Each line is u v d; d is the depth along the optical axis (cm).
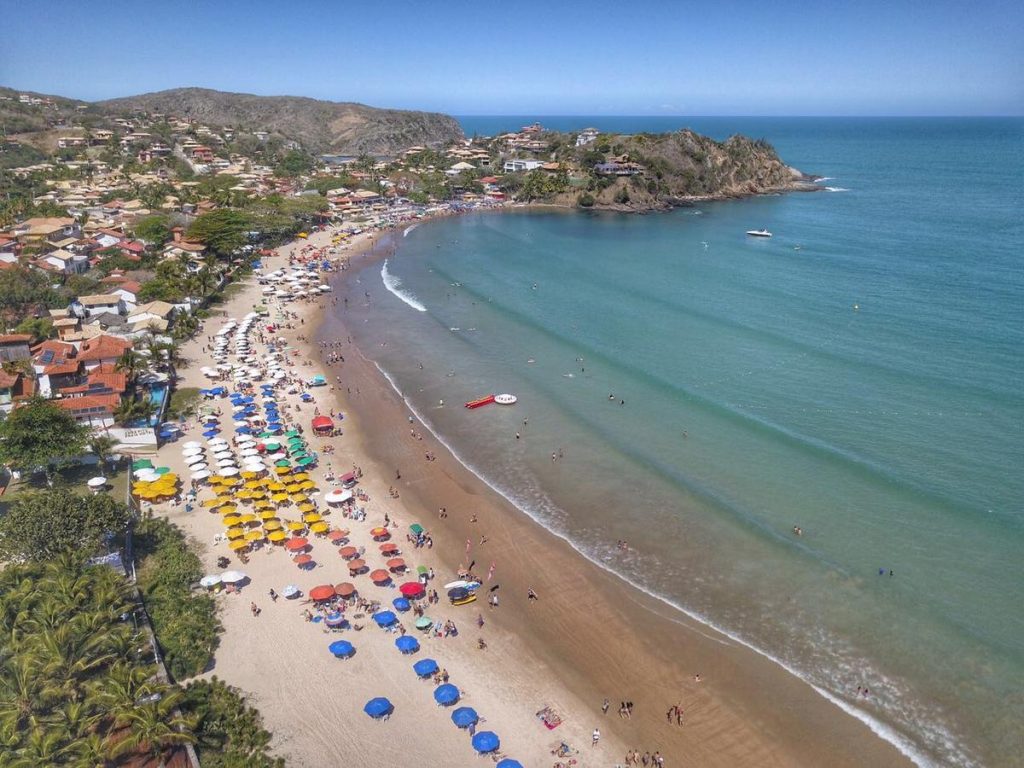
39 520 3647
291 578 4056
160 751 2702
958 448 5303
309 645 3550
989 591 3878
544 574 4206
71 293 8319
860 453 5291
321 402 6575
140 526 4312
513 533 4609
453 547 4462
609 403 6438
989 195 19575
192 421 5962
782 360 7206
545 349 7894
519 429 6016
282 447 5612
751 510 4709
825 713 3212
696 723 3178
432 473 5362
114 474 4941
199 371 7062
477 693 3309
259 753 2869
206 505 4725
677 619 3819
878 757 2991
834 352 7331
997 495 4703
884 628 3672
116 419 5347
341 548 4312
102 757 2525
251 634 3591
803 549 4297
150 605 3628
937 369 6769
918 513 4556
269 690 3241
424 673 3362
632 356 7519
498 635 3712
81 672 2889
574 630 3753
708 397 6391
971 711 3184
